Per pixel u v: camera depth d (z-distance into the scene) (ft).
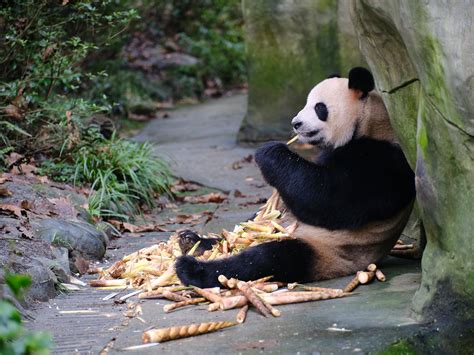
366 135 27.78
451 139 21.27
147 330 22.95
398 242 31.55
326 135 28.17
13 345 14.90
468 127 20.77
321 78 51.49
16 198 33.65
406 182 27.48
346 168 27.37
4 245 28.32
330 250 27.50
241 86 84.74
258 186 44.34
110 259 32.42
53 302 26.55
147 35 82.79
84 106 41.32
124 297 26.68
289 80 52.39
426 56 21.26
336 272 27.53
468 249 21.52
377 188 27.17
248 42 53.16
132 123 65.16
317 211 27.53
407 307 23.48
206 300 25.58
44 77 40.60
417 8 21.03
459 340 21.39
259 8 52.24
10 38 38.22
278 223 29.55
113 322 24.20
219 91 81.10
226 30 90.33
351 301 24.63
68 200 35.42
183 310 24.89
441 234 22.25
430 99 21.57
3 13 38.63
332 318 22.97
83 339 22.63
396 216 27.76
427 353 20.95
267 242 27.12
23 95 40.01
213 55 85.30
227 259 26.78
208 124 63.77
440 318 21.93
